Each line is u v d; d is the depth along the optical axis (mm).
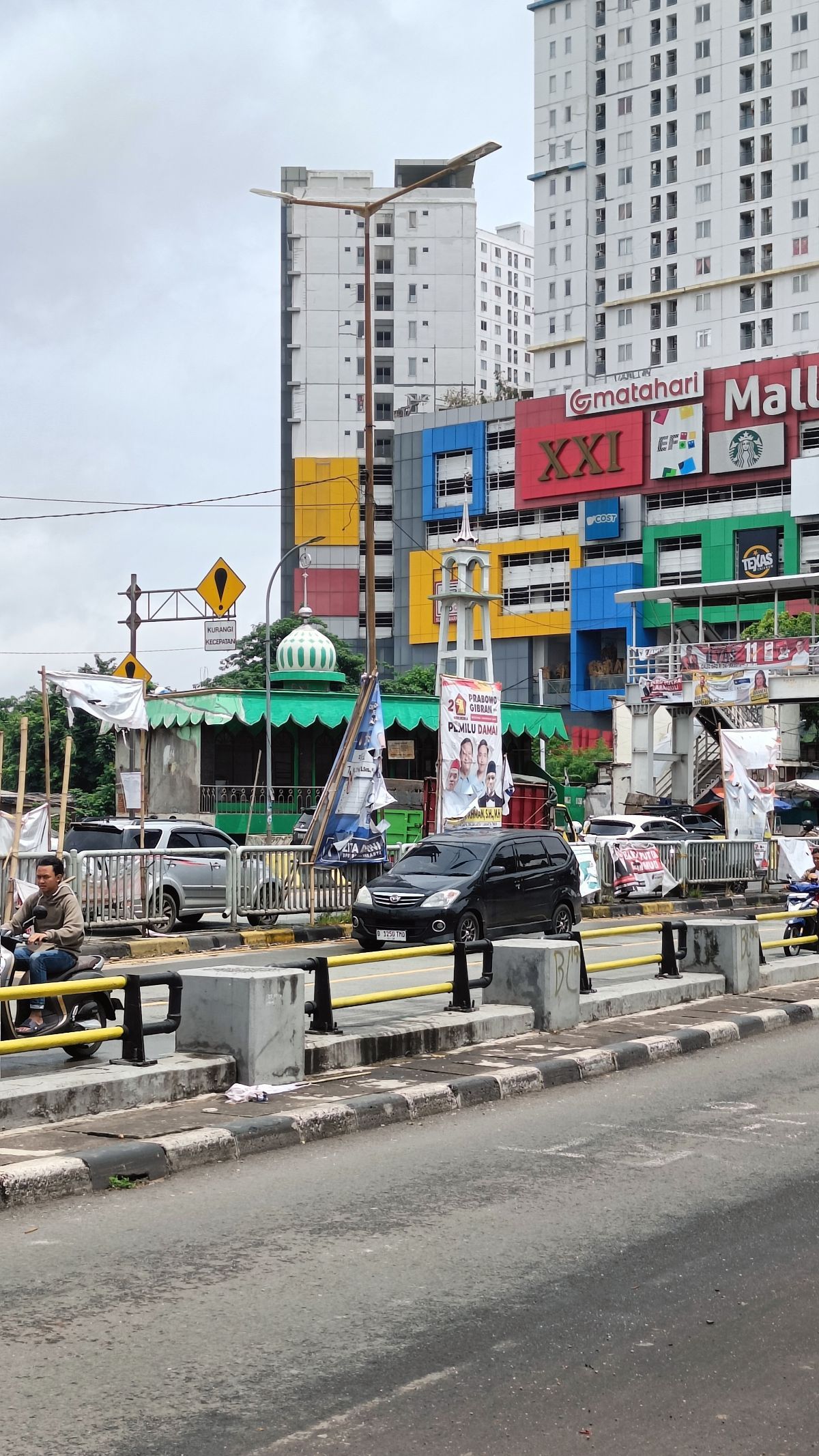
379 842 22688
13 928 10172
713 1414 4410
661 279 99562
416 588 96500
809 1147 8086
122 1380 4605
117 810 33312
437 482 96875
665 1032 11641
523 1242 6199
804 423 81125
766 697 38688
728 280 96000
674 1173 7477
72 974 9961
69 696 18203
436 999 14328
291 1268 5777
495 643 93062
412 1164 7645
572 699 87562
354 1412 4371
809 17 93000
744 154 95938
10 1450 4086
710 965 14328
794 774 50250
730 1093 9766
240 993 8945
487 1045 10914
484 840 19250
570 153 103625
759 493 82938
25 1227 6359
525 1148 8039
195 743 40656
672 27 99062
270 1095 8750
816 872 18781
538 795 35125
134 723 18594
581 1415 4383
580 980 12414
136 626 35531
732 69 96312
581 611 87750
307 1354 4836
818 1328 5164
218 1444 4141
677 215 98750
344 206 28016
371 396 28297
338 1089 9055
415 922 17906
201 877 21562
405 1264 5859
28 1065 9438
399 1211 6684
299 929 21359
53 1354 4820
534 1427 4285
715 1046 11781
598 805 57281
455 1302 5383
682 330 98625
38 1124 7848
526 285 156750
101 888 19312
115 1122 7949
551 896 19750
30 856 17547
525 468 91312
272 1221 6488
